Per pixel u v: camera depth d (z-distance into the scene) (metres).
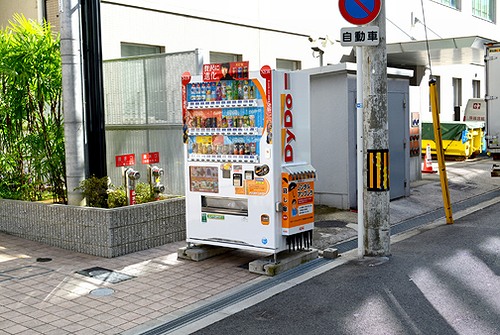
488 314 5.39
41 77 8.78
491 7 30.30
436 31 23.38
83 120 8.41
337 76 10.73
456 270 6.82
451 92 25.38
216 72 6.95
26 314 5.61
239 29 14.21
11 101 8.98
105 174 8.73
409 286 6.26
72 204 8.27
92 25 8.51
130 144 9.88
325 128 10.97
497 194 13.21
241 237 7.08
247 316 5.52
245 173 6.96
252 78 6.76
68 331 5.19
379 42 7.30
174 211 8.34
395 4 19.91
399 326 5.14
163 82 9.36
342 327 5.16
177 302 5.92
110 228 7.51
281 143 6.87
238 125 6.93
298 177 6.94
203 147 7.27
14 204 8.69
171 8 12.29
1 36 9.22
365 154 7.46
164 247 8.09
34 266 7.20
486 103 14.02
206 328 5.24
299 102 7.12
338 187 10.89
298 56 16.22
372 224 7.48
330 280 6.57
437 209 11.35
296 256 7.23
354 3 7.21
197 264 7.29
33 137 8.84
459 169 16.92
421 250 7.86
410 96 14.21
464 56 15.56
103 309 5.73
